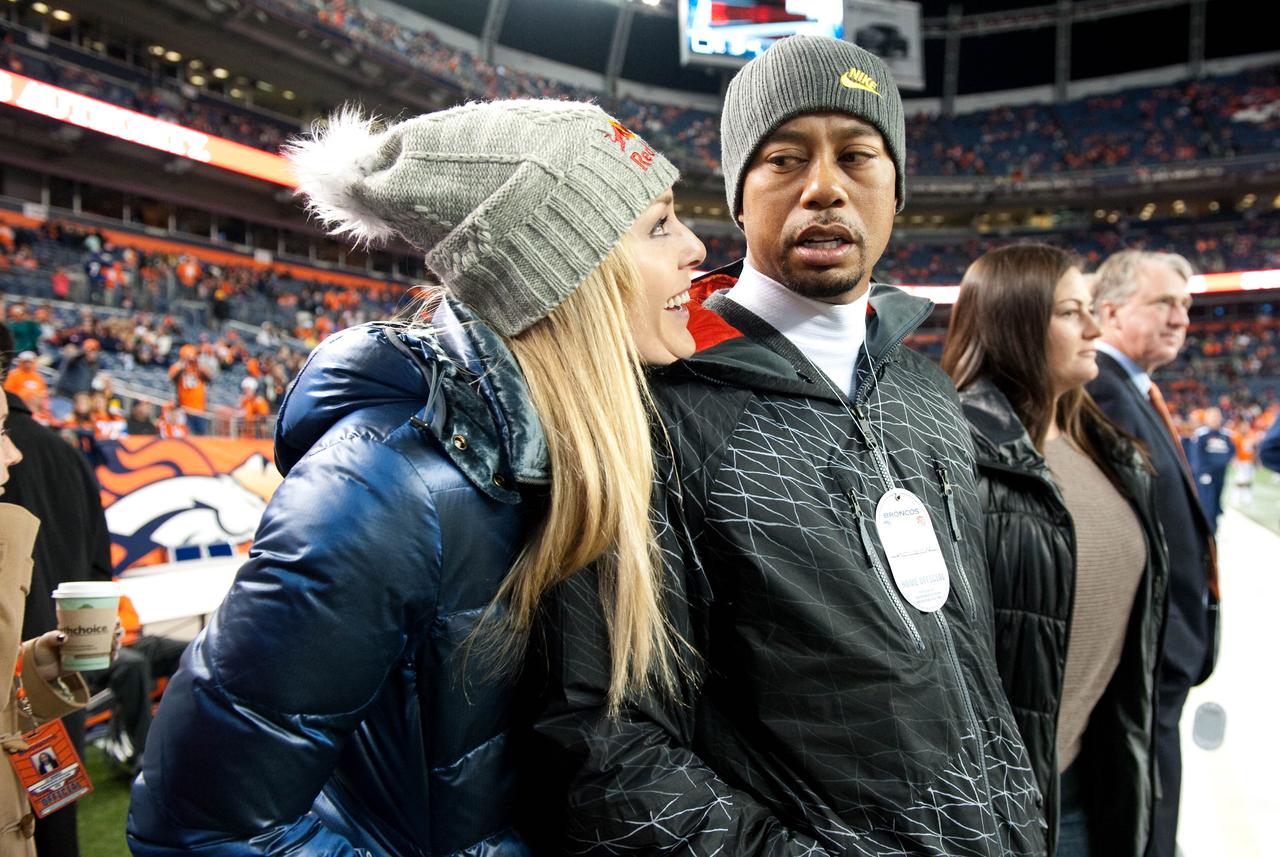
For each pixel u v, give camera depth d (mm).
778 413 911
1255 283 20109
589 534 716
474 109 733
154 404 9281
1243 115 22938
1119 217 24281
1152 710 1516
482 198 707
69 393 8852
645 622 751
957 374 1581
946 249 24500
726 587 854
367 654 639
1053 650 1290
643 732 793
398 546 642
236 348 11938
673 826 755
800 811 829
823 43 955
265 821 622
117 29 13516
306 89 16188
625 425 739
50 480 1680
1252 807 1968
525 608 731
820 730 826
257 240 15672
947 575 947
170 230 14375
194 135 12547
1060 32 24969
